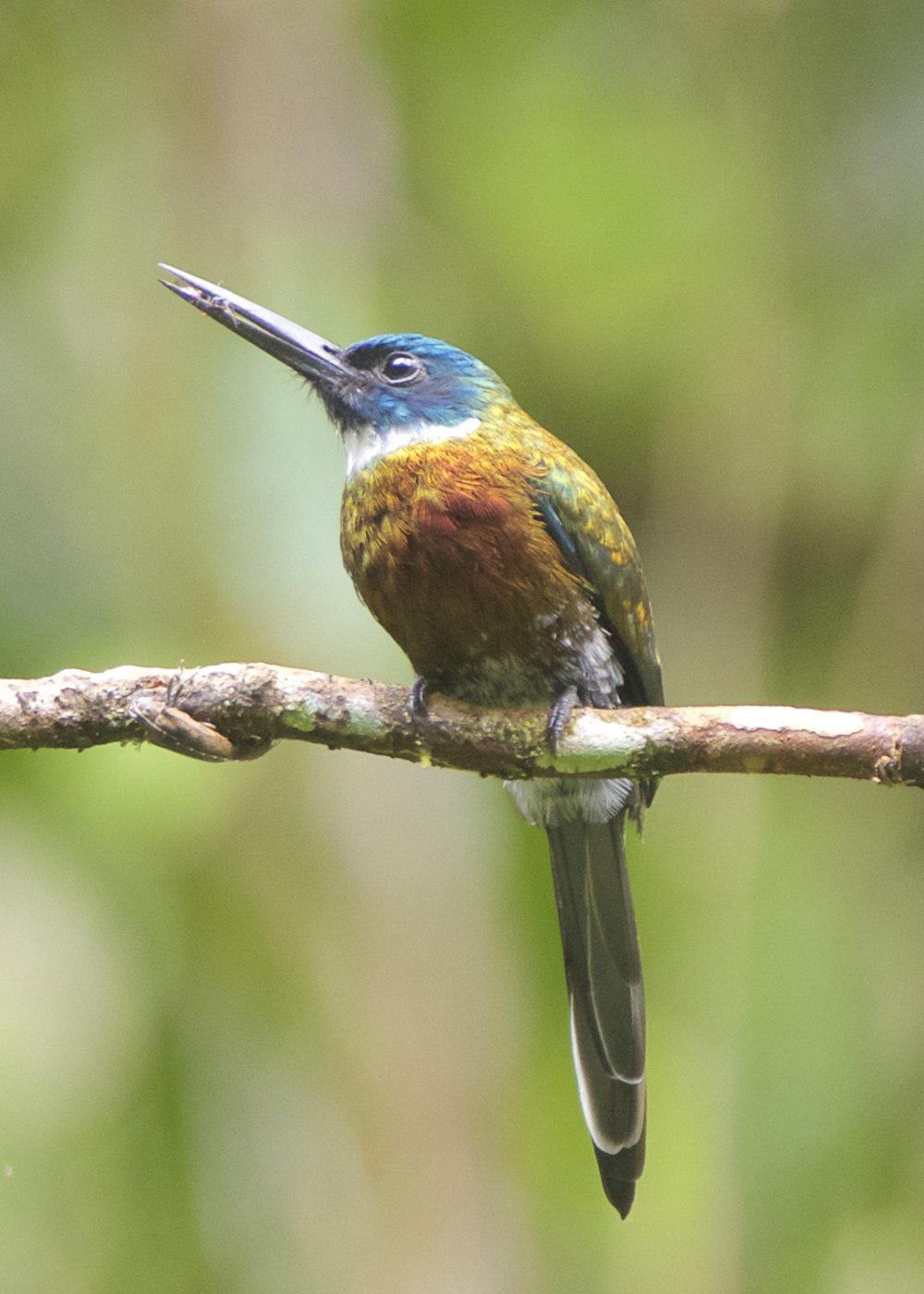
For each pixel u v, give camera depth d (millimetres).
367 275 10445
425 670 7555
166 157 10719
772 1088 9430
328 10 10977
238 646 8977
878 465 11391
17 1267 8797
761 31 12062
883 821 10594
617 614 7633
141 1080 9242
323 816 9445
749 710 6289
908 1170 9273
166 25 10930
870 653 11297
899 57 11742
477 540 7215
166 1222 9055
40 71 11023
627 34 12180
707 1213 9258
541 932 9672
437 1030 9352
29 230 10641
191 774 8852
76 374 9953
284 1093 9312
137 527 9344
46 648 9211
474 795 9680
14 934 9148
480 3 11953
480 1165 9305
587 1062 7695
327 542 9062
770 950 9875
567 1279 9273
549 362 12211
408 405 7734
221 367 9562
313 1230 9141
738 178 11930
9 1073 9008
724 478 12172
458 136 12008
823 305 11734
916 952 10219
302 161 10703
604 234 11945
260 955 9375
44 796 8938
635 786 7695
